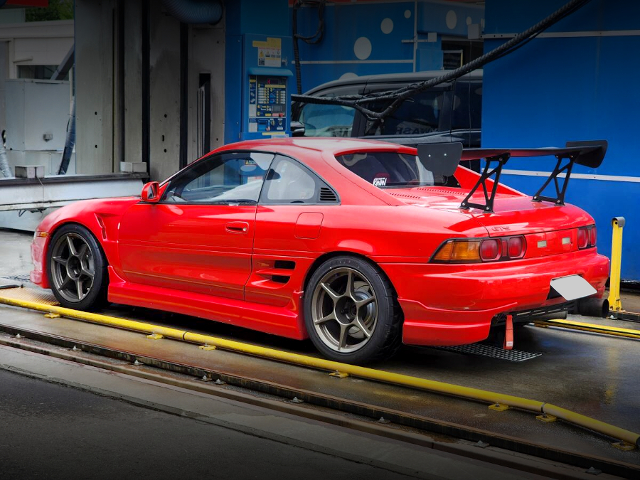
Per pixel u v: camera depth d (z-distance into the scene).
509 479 4.04
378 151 6.41
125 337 6.50
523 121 9.21
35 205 10.01
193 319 7.21
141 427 4.68
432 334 5.43
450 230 5.35
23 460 4.20
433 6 15.13
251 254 6.16
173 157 10.77
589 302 6.03
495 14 9.29
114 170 11.20
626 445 4.39
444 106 11.42
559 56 8.92
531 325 7.13
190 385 5.41
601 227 8.80
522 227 5.60
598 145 5.91
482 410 4.96
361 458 4.27
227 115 10.24
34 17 34.09
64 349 6.25
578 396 5.30
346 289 5.79
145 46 10.79
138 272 6.87
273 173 6.23
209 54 10.31
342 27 15.50
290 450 4.38
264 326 6.16
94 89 11.20
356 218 5.70
